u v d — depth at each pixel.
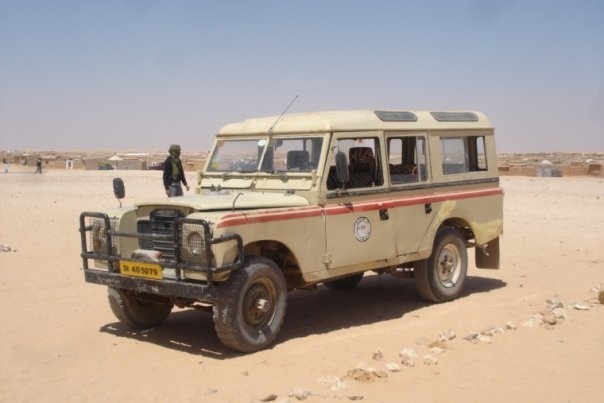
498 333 8.08
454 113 10.53
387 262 9.02
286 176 8.53
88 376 6.80
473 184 10.52
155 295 8.23
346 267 8.51
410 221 9.33
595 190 32.22
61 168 72.62
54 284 11.21
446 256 10.10
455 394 6.11
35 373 6.92
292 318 9.20
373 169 9.06
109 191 33.09
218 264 7.10
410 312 9.43
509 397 6.04
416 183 9.56
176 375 6.77
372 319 9.08
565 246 15.44
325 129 8.38
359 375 6.49
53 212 22.38
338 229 8.37
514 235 17.30
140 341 8.04
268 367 6.94
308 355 7.31
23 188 35.28
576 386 6.30
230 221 7.17
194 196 8.29
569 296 10.28
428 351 7.40
